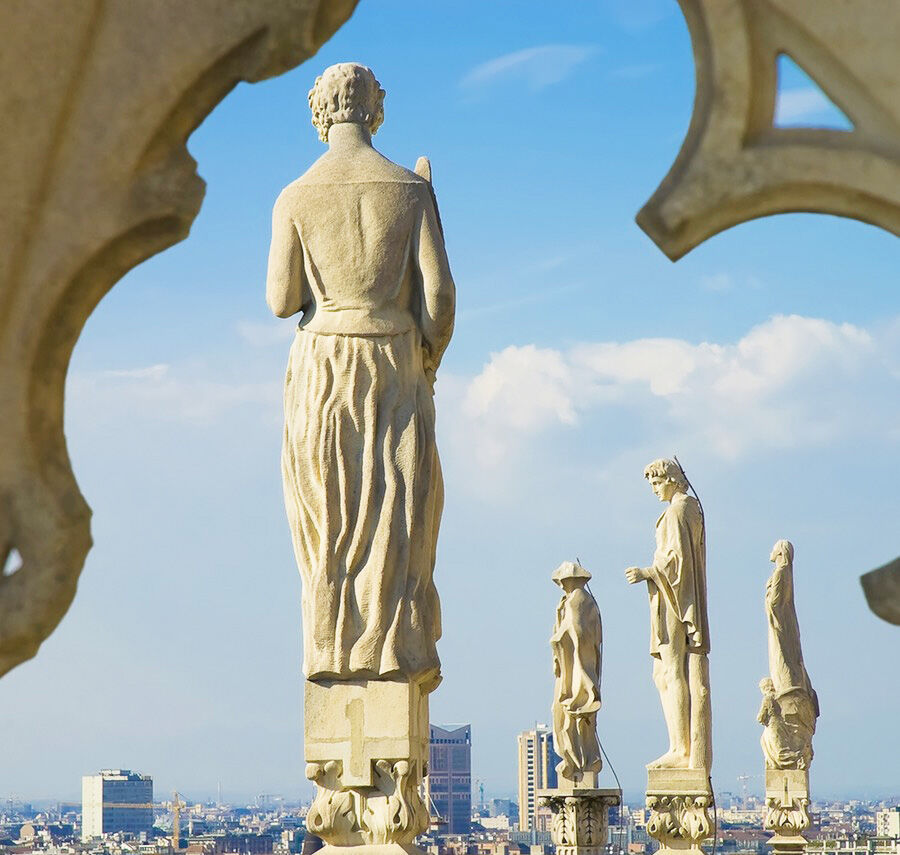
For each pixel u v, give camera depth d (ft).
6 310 16.03
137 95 15.90
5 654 16.21
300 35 15.80
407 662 35.01
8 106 15.76
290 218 36.40
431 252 36.29
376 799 34.83
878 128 15.23
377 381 35.73
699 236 15.76
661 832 78.13
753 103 15.29
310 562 35.68
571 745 79.20
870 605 15.23
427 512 35.70
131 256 16.33
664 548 79.20
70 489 16.30
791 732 92.94
